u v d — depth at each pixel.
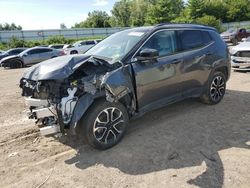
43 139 4.76
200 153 4.01
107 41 5.27
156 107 4.90
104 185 3.38
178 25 5.40
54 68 3.94
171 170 3.61
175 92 5.16
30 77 4.14
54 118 3.95
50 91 3.93
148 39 4.74
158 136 4.63
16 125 5.53
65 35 51.25
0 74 16.12
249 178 3.37
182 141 4.41
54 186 3.43
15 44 38.97
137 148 4.25
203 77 5.68
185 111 5.77
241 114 5.52
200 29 5.77
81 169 3.76
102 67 4.19
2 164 3.99
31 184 3.49
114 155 4.07
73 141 4.60
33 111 4.07
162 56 4.88
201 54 5.55
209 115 5.51
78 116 3.84
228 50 6.27
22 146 4.53
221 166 3.64
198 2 56.03
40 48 21.92
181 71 5.16
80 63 4.00
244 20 59.44
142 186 3.32
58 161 4.00
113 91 4.09
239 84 8.16
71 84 3.87
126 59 4.41
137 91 4.49
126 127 4.45
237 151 4.02
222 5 58.81
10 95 8.49
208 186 3.25
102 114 4.12
